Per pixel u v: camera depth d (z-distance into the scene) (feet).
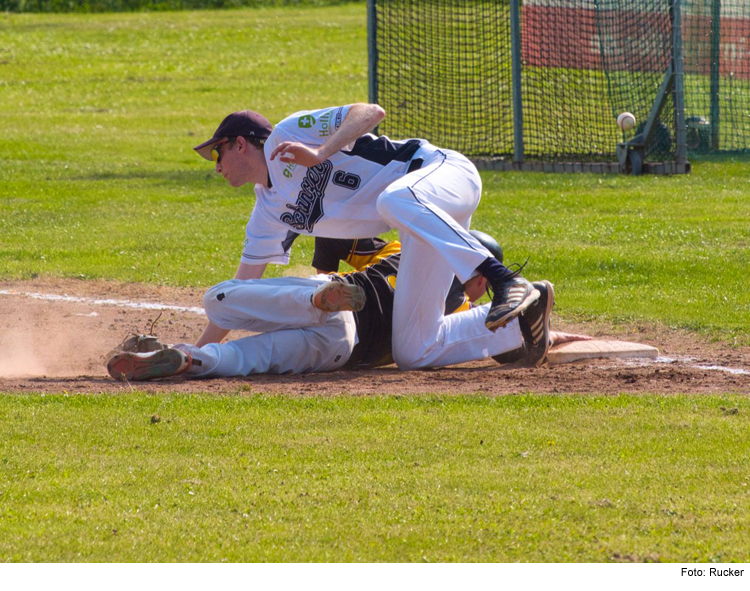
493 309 59.21
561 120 225.35
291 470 48.16
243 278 70.18
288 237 69.41
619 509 43.39
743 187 171.32
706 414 56.85
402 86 262.47
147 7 555.28
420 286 66.74
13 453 50.08
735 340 80.79
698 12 218.79
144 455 50.19
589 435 53.01
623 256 113.80
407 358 69.26
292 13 542.57
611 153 208.95
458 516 42.86
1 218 145.79
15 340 82.74
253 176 65.92
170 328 87.45
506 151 218.38
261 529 41.70
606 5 210.59
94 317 91.15
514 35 198.90
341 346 67.67
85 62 403.13
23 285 104.68
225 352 66.44
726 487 45.70
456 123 244.22
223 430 53.88
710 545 40.04
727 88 239.30
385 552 39.73
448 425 54.65
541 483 46.32
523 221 140.26
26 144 231.91
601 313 90.74
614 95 219.00
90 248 123.95
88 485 46.16
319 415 56.54
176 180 185.37
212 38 463.83
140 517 42.78
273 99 333.21
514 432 53.57
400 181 61.67
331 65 403.54
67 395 59.93
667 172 189.57
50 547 39.93
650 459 49.37
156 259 117.60
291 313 66.44
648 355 74.64
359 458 49.83
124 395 60.08
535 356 71.36
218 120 289.94
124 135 258.16
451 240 60.03
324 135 62.28
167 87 355.36
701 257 113.09
